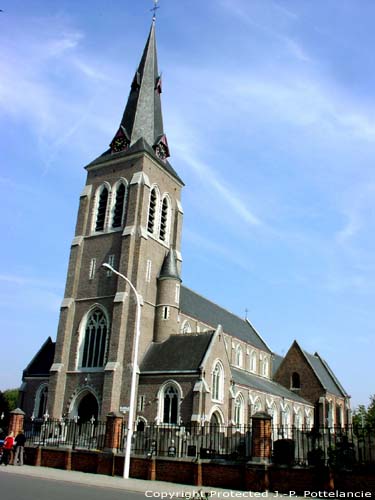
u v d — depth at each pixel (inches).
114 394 1964.8
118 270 2196.1
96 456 1186.0
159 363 2037.4
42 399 2319.1
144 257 2201.0
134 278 2138.3
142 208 2260.1
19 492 768.9
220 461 1015.6
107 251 2272.4
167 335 2182.6
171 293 2251.5
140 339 2096.5
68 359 2183.8
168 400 1951.3
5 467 1178.6
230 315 3331.7
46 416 2075.5
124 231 2219.5
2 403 3614.7
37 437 1635.1
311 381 3479.3
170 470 1057.5
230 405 2123.5
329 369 4023.1
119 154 2422.5
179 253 2445.9
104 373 2030.0
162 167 2465.6
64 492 807.1
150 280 2240.4
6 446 1251.2
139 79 2650.1
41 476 1039.6
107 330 2119.8
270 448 982.4
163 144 2551.7
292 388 3518.7
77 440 1587.1
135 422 1907.0
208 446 1309.1
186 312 2536.9
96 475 1119.6
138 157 2362.2
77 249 2348.7
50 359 2416.3
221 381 2085.4
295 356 3585.1
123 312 2075.5
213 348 2046.0
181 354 2043.6
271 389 2906.0
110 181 2411.4
